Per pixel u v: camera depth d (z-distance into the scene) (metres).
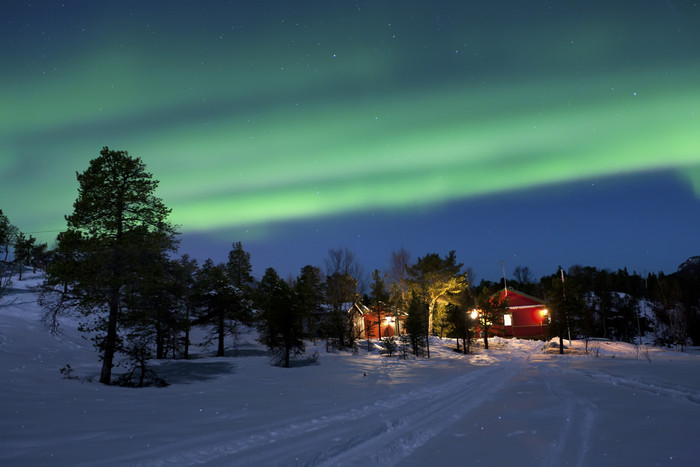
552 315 46.88
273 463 6.64
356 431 8.80
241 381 22.69
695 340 64.69
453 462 6.59
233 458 6.89
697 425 8.59
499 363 32.38
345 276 49.88
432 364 32.06
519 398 13.43
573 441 7.60
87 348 33.00
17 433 8.64
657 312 76.06
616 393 13.88
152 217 24.11
